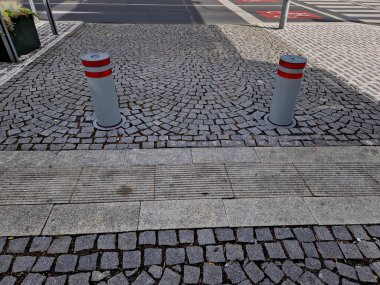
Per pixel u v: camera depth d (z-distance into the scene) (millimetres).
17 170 3582
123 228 2875
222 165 3752
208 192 3330
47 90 5648
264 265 2584
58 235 2793
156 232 2850
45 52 7770
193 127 4570
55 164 3701
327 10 14930
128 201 3184
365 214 3105
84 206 3107
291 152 4039
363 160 3922
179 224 2934
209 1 16531
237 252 2691
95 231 2840
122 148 4051
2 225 2879
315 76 6578
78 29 9992
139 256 2629
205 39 9203
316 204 3213
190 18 12258
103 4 14703
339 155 4008
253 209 3127
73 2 14969
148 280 2438
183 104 5246
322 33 10328
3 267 2504
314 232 2896
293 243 2783
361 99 5570
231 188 3396
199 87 5926
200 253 2672
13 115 4773
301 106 5250
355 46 8906
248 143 4219
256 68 6988
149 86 5922
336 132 4527
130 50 8062
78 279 2430
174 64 7117
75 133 4348
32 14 7711
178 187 3387
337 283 2451
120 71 6641
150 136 4324
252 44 8836
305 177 3596
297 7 15539
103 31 9828
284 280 2465
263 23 11664
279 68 4219
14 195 3230
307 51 8344
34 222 2916
